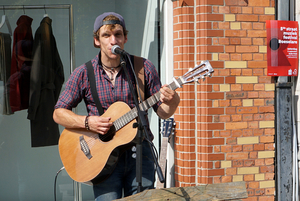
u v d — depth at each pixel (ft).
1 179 11.74
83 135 7.75
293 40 11.13
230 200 6.55
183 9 10.51
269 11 10.94
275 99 11.14
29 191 12.00
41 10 11.62
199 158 10.53
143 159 7.41
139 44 12.06
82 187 12.44
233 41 10.62
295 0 11.25
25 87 11.42
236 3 10.60
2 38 11.28
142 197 6.07
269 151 11.07
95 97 7.60
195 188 6.44
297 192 11.27
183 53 10.60
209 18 10.39
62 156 7.80
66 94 7.72
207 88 10.41
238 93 10.71
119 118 7.41
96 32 7.54
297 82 11.34
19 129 11.69
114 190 7.42
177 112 10.77
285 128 11.16
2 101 11.32
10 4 11.38
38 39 11.51
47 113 11.52
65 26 11.94
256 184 10.98
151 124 12.14
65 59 12.02
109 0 12.35
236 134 10.72
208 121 10.44
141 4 11.89
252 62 10.81
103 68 7.64
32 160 11.95
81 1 12.18
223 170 10.64
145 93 7.90
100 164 7.40
